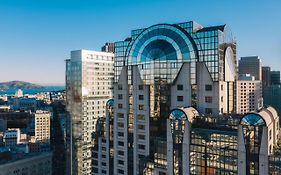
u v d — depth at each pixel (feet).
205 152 267.80
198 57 307.78
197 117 289.12
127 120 358.64
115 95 371.15
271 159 236.84
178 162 284.00
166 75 327.67
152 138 335.06
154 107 335.88
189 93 312.50
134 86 350.84
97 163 410.31
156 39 334.24
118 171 369.30
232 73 335.06
